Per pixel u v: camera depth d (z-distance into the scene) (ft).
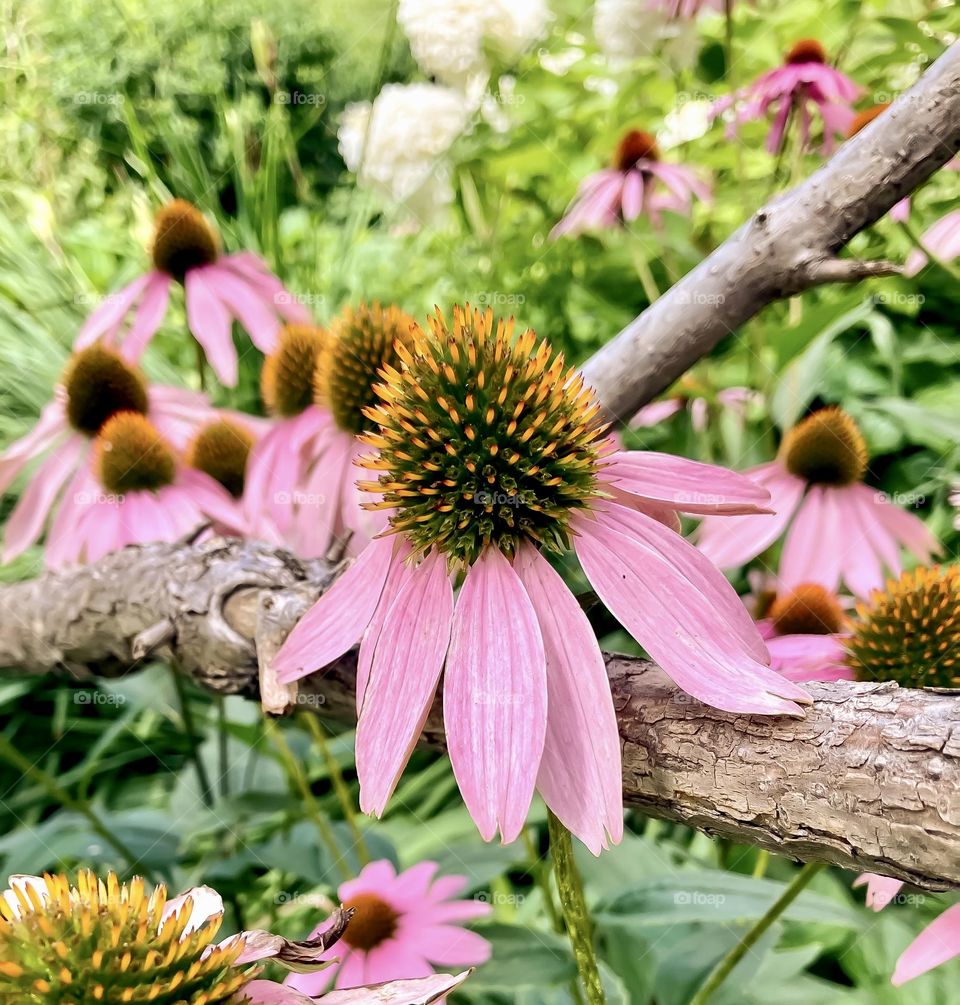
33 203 1.97
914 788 0.42
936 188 1.31
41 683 1.64
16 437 1.82
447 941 0.83
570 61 1.90
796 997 0.91
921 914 1.02
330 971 0.82
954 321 1.56
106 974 0.44
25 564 1.64
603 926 0.93
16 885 0.49
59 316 1.98
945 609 0.70
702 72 1.66
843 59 1.45
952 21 1.34
